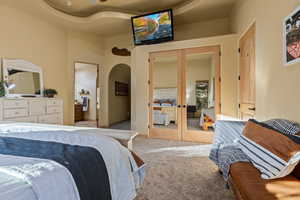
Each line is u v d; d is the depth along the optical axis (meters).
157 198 1.73
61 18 4.21
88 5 4.19
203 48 3.82
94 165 0.98
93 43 5.53
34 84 4.02
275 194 1.06
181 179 2.12
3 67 3.48
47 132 1.43
